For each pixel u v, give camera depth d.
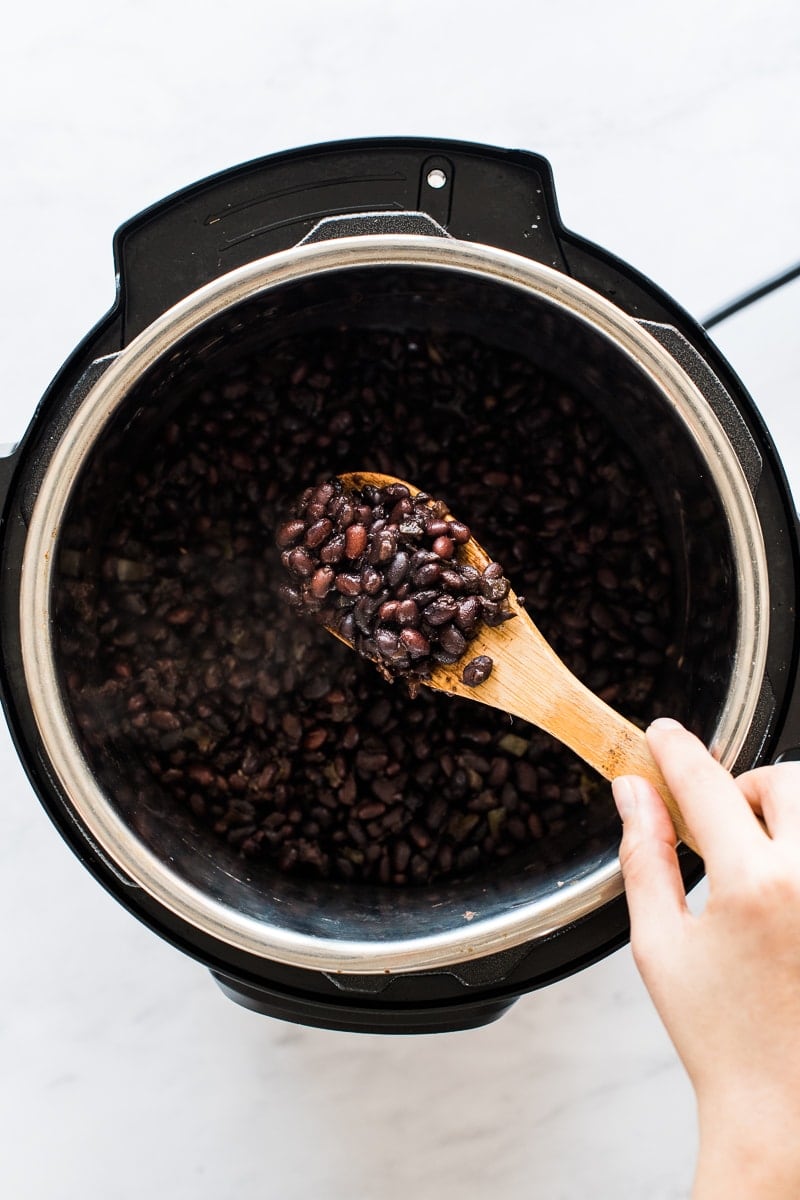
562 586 0.61
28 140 0.63
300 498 0.59
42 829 0.63
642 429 0.57
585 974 0.63
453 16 0.63
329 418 0.60
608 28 0.63
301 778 0.60
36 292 0.63
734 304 0.62
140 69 0.63
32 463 0.53
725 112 0.63
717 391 0.53
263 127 0.63
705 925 0.48
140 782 0.57
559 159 0.63
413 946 0.52
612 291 0.53
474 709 0.61
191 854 0.56
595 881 0.52
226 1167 0.63
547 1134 0.63
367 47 0.63
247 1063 0.63
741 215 0.63
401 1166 0.63
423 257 0.52
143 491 0.59
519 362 0.60
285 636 0.60
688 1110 0.63
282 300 0.55
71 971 0.63
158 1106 0.63
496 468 0.61
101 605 0.58
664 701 0.60
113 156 0.63
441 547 0.55
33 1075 0.63
